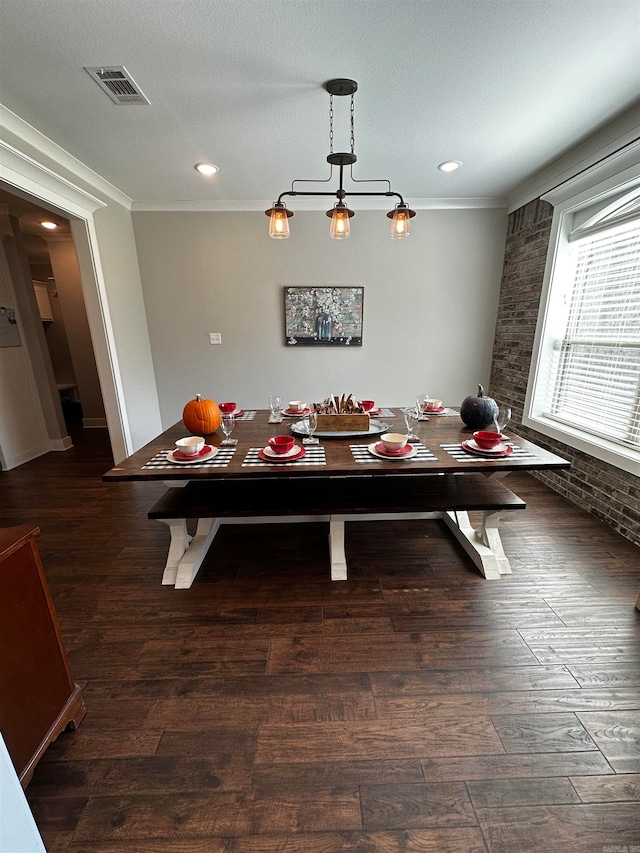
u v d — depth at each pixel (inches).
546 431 114.7
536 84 69.9
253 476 61.6
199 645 58.9
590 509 98.4
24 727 38.8
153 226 133.8
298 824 37.5
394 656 56.7
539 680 52.9
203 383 149.2
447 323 145.0
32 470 136.5
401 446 67.7
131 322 132.3
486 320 145.3
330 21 54.9
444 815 38.1
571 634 60.7
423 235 136.3
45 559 81.5
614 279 94.0
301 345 145.7
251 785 40.7
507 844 35.9
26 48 59.1
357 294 141.0
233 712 48.5
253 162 101.3
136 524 96.1
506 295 137.3
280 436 77.2
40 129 83.7
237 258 137.1
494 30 56.9
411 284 140.8
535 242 119.2
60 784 40.8
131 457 69.1
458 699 50.1
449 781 41.0
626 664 55.4
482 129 85.7
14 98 72.4
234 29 56.1
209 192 122.9
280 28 56.0
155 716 48.1
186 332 144.0
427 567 77.9
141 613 65.7
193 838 36.5
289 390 150.9
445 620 63.7
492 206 133.9
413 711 48.6
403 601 68.2
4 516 101.0
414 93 72.3
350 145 91.7
